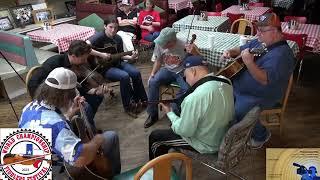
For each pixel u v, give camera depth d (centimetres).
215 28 404
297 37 348
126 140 308
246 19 438
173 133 224
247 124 191
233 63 264
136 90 351
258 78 237
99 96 303
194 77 203
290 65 246
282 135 301
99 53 325
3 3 492
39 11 504
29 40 388
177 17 595
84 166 182
